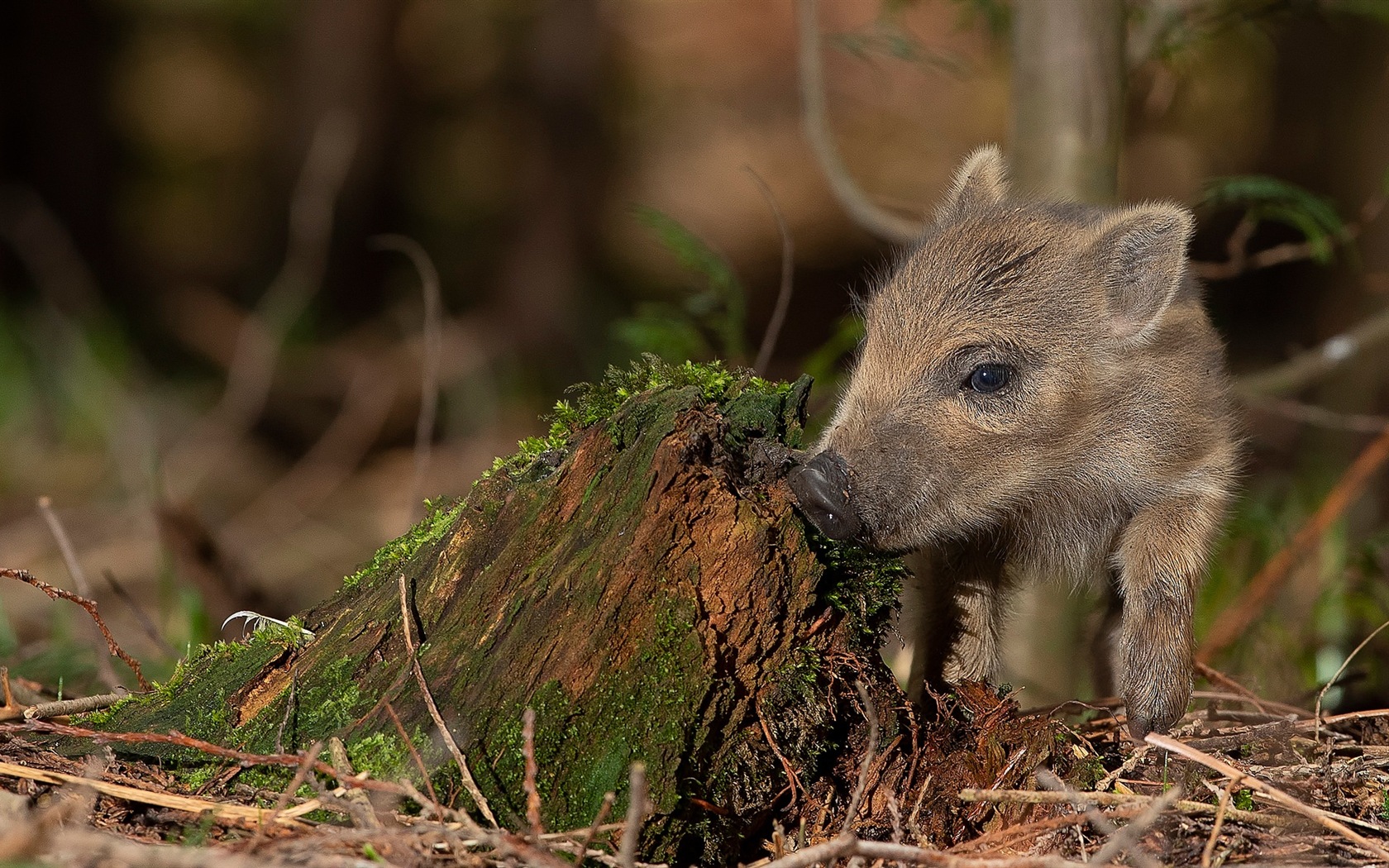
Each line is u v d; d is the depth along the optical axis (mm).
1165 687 8219
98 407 20078
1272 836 6461
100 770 6207
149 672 9656
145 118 28938
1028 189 10914
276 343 22203
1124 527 8922
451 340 24062
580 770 6086
